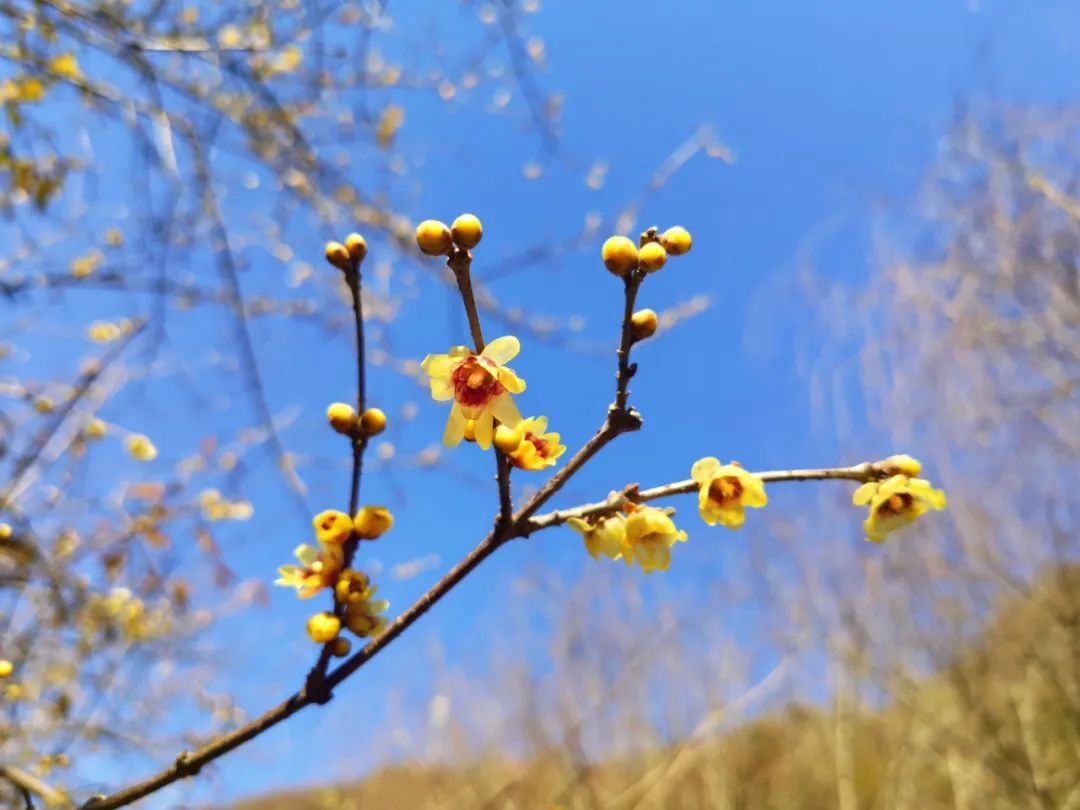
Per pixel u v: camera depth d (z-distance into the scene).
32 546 4.71
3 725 4.61
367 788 9.62
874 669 7.21
